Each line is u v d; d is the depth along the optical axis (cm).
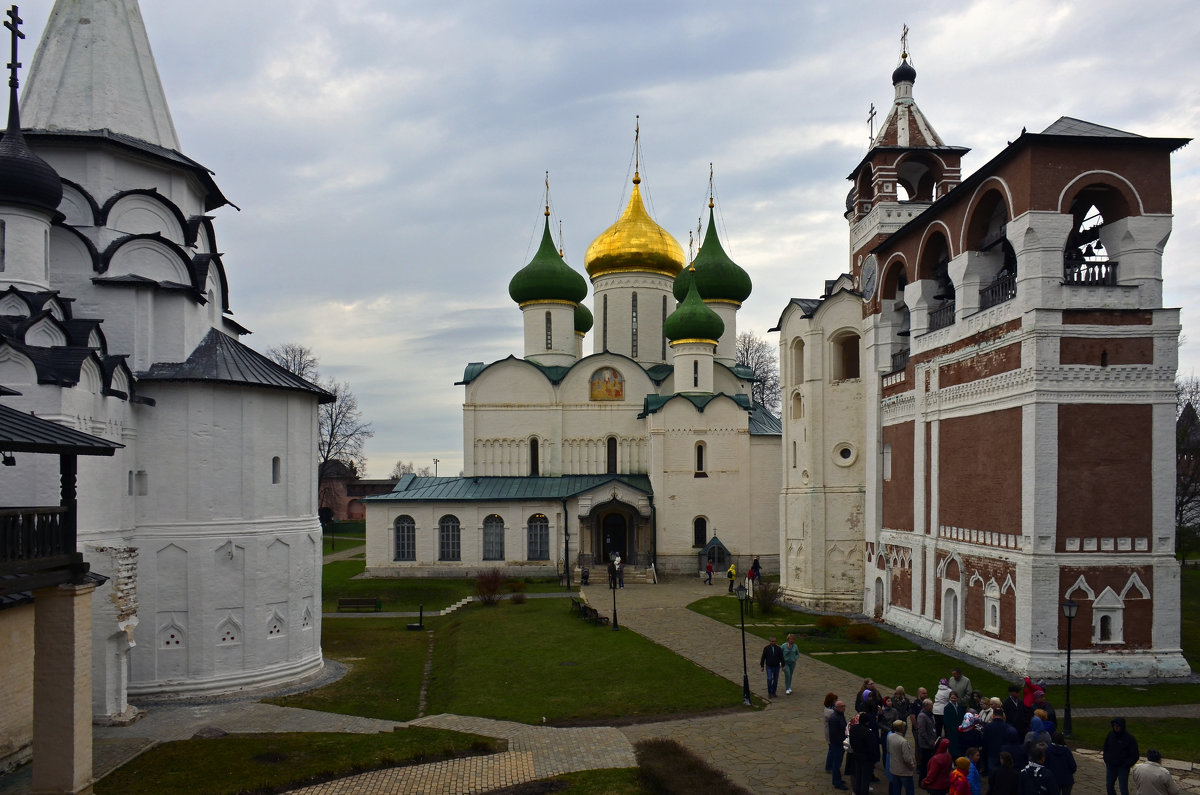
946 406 3475
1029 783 1459
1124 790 1691
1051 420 2848
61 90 3062
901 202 4281
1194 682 2731
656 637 3584
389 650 3584
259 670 2898
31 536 1622
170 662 2777
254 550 2912
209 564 2825
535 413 6247
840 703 1844
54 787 1717
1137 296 2912
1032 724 1709
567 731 2298
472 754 2080
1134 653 2809
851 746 1702
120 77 3134
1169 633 2831
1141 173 2931
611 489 5719
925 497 3641
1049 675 2769
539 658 3222
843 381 4416
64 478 1753
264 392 2997
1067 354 2867
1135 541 2845
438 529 5803
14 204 2589
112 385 2652
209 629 2809
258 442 2964
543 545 5791
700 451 5959
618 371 6284
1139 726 2277
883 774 1892
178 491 2830
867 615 4150
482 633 3772
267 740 2211
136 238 2927
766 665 2620
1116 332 2891
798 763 1970
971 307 3325
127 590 2503
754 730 2245
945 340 3503
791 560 4631
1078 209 3347
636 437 6253
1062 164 2900
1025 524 2870
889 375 4109
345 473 11019
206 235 3350
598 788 1794
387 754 2039
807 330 4488
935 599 3509
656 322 6806
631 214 6900
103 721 2433
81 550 2434
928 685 2720
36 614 1741
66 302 2703
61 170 2969
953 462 3406
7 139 2584
